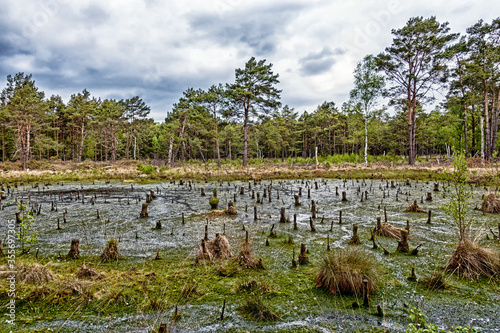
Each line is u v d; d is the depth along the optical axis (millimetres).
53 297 4766
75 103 57000
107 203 15266
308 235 8672
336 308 4496
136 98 62031
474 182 18328
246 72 37812
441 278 5289
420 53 31438
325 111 64625
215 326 4070
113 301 4707
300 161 45562
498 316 4188
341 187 20328
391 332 3857
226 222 10594
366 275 4957
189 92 44969
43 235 9086
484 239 7633
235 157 75562
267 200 15734
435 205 12891
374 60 32812
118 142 63281
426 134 54844
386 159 43156
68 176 30094
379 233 8469
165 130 56469
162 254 7148
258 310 4371
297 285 5301
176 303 4684
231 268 6074
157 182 26234
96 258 6895
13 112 38781
